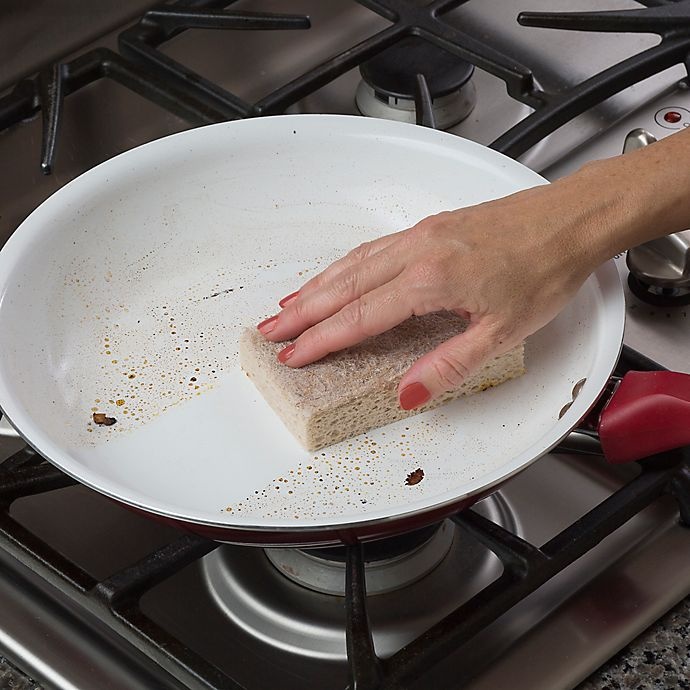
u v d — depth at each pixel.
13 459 0.89
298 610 0.86
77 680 0.82
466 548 0.89
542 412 0.90
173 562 0.83
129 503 0.80
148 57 1.09
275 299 0.97
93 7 1.16
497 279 0.85
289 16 1.11
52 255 0.95
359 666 0.78
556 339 0.92
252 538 0.80
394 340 0.91
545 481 0.91
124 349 0.94
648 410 0.84
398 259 0.87
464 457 0.89
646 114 1.11
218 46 1.17
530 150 1.08
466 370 0.87
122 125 1.11
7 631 0.83
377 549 0.87
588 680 0.82
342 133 0.99
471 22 1.19
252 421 0.91
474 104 1.12
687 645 0.83
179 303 0.97
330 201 1.01
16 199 1.07
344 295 0.88
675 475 0.86
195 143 0.99
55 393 0.91
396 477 0.88
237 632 0.86
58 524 0.90
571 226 0.87
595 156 1.08
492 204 0.88
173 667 0.80
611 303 0.89
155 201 0.99
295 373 0.89
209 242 0.99
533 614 0.84
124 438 0.90
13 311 0.91
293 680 0.84
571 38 1.17
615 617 0.83
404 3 1.12
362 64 1.12
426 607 0.86
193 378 0.93
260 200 1.00
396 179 1.00
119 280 0.97
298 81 1.06
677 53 1.09
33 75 1.15
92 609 0.82
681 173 0.88
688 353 0.95
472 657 0.82
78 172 1.08
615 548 0.86
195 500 0.87
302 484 0.88
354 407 0.89
